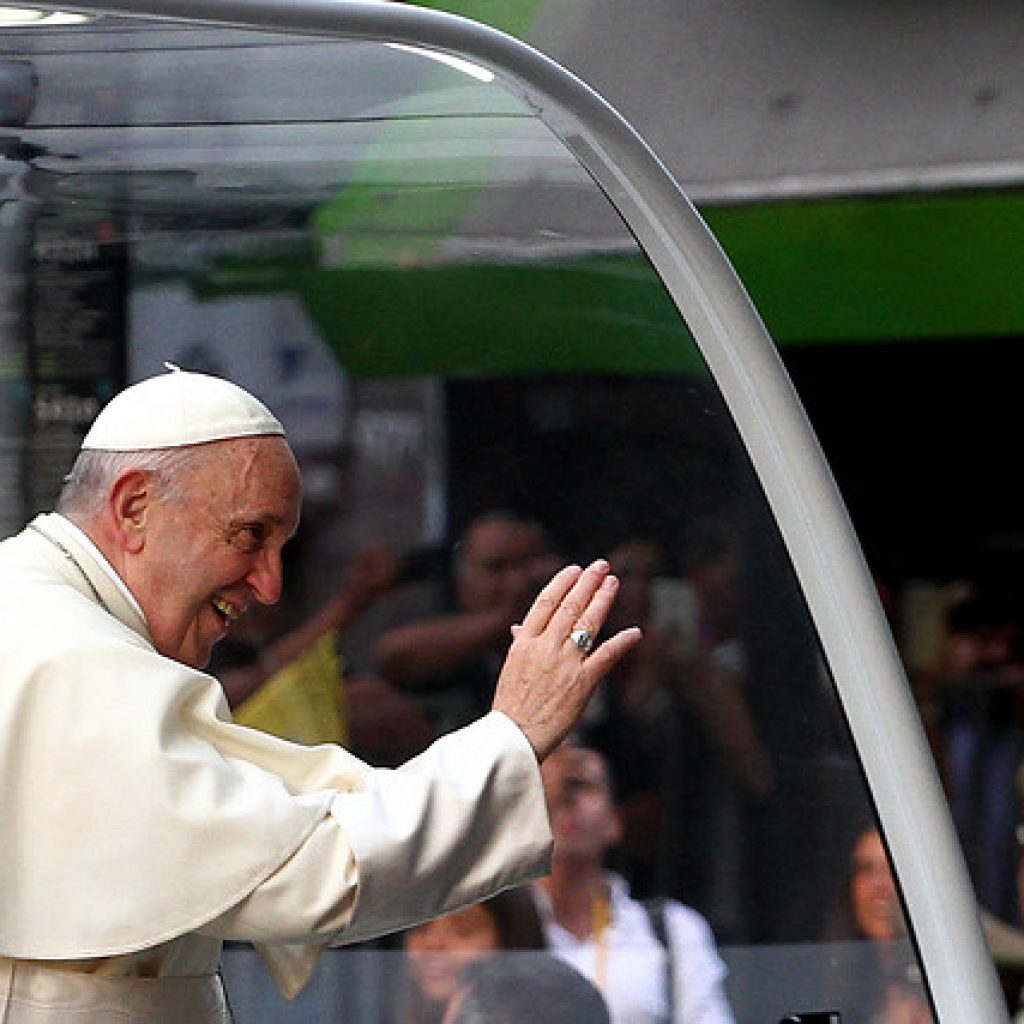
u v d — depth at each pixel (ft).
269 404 59.06
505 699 28.14
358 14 34.78
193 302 49.29
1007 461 78.18
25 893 26.63
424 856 26.86
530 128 37.55
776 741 44.16
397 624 58.08
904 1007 39.19
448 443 60.49
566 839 47.70
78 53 35.60
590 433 55.98
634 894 46.55
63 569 28.09
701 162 75.61
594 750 50.85
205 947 29.22
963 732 76.33
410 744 54.80
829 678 39.04
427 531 61.98
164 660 27.50
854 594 38.58
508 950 44.68
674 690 50.44
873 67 76.02
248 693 53.88
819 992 42.04
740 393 38.73
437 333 58.34
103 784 26.61
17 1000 27.32
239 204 41.42
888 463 78.38
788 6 77.46
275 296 53.31
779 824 43.55
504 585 57.98
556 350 56.13
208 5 34.12
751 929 44.34
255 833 26.55
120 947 26.45
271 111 37.09
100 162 38.45
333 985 43.32
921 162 74.79
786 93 76.02
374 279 56.39
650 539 54.60
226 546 28.30
